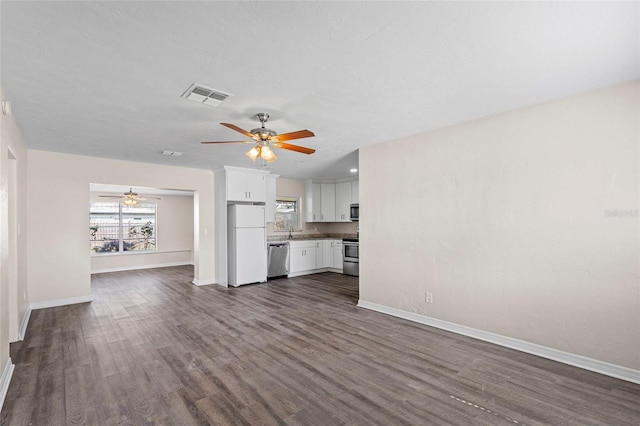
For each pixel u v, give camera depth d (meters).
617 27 1.77
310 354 3.01
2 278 2.45
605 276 2.59
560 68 2.27
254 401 2.24
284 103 2.87
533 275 2.97
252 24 1.73
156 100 2.76
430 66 2.23
